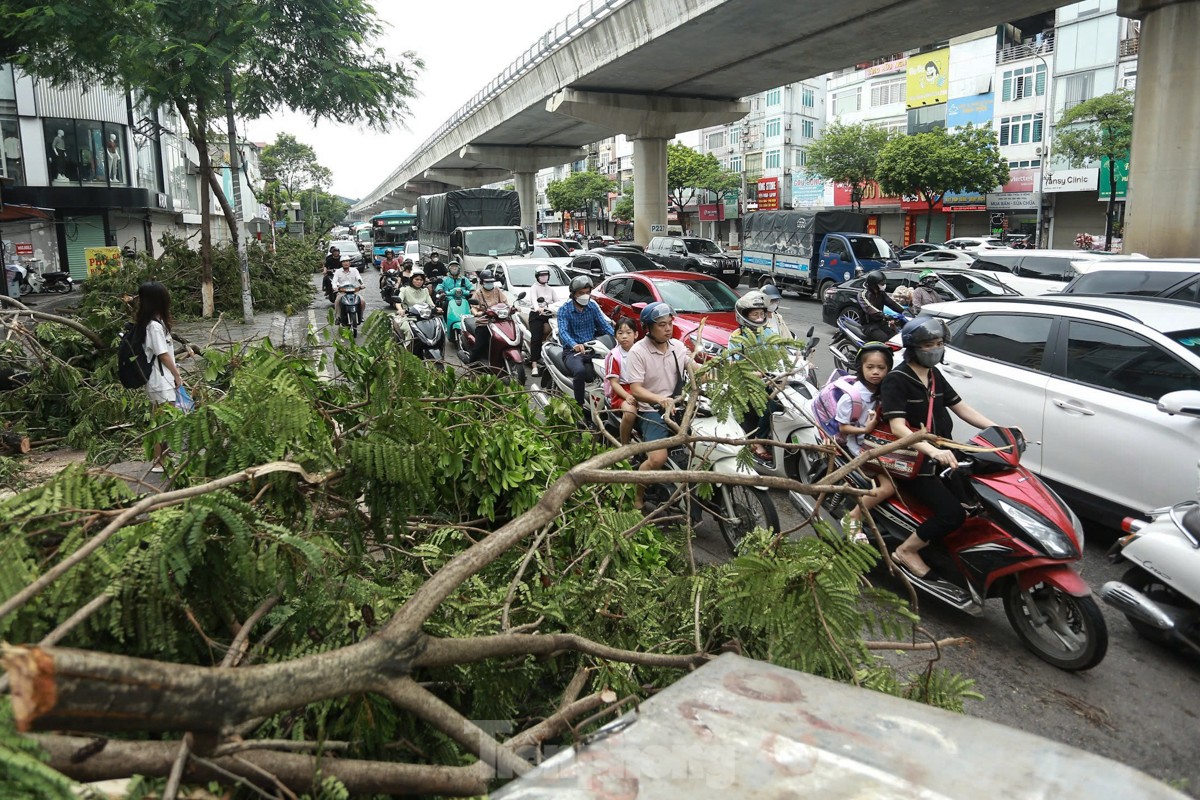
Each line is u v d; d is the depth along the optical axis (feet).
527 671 7.41
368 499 7.82
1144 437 16.65
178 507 6.14
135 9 41.50
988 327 21.03
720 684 5.01
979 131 128.67
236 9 44.50
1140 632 14.21
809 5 62.69
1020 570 13.30
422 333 35.81
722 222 217.56
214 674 3.65
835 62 83.76
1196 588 12.44
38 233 96.32
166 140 120.47
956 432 20.84
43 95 93.30
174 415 11.43
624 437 17.93
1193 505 13.35
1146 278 28.55
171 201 121.60
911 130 157.79
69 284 91.86
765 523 16.42
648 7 73.10
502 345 33.42
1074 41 125.39
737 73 90.58
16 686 2.94
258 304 61.21
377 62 55.06
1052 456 18.65
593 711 7.29
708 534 18.43
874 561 7.64
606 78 95.91
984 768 4.02
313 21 51.26
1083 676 13.02
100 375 23.75
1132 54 118.21
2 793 3.51
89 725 3.17
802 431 18.97
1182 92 54.70
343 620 6.78
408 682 4.77
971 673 13.10
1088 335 18.63
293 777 4.82
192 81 44.34
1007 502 13.50
